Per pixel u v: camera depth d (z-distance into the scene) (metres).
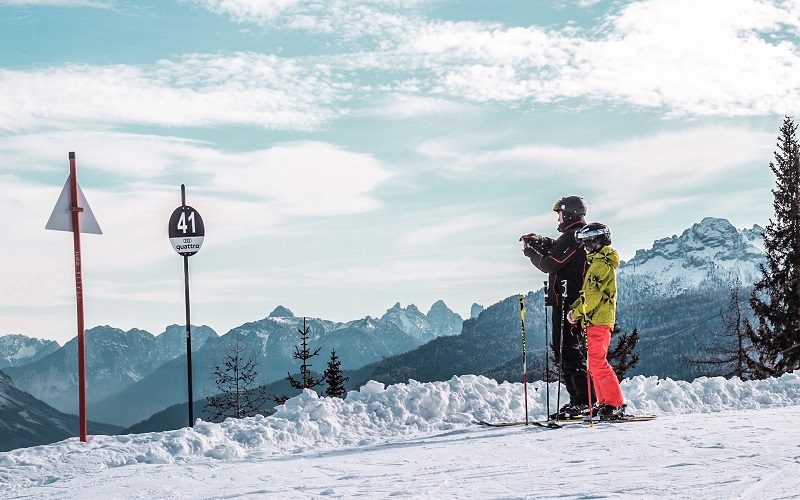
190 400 10.62
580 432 8.96
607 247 10.15
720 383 13.30
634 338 29.05
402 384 12.16
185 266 11.45
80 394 9.66
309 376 49.38
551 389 12.88
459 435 9.58
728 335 36.88
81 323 9.80
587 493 5.18
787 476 5.42
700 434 8.02
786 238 34.50
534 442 8.30
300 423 10.41
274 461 8.15
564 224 10.80
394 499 5.37
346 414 11.19
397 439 9.66
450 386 12.39
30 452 8.89
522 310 10.54
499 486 5.68
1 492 7.11
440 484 5.93
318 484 6.28
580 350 10.52
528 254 10.92
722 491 5.01
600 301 10.04
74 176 10.27
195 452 9.09
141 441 9.29
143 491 6.45
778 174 35.72
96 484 7.10
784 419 9.23
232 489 6.24
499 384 12.76
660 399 12.67
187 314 11.23
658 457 6.62
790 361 33.56
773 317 34.16
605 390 10.05
